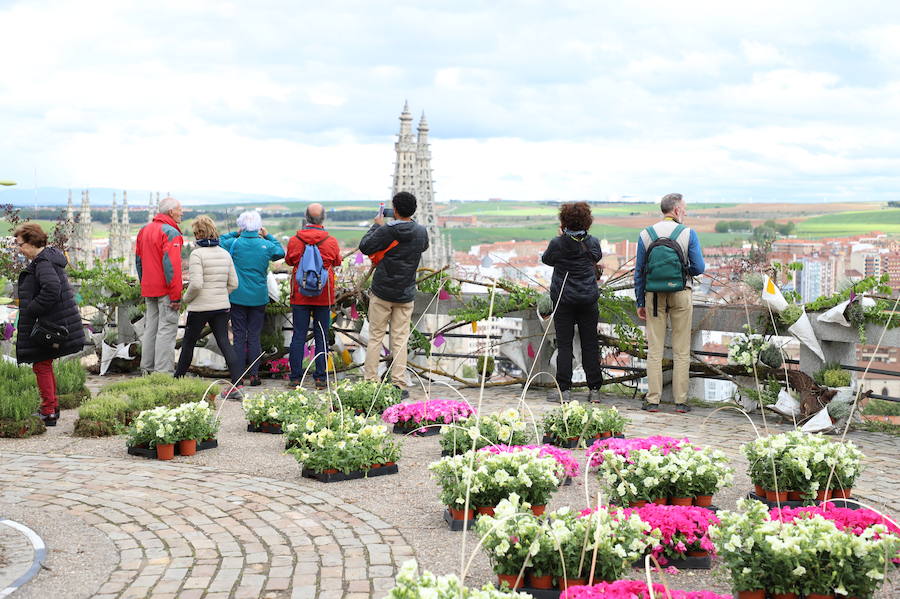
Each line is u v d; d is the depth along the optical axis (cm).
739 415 950
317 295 1074
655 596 357
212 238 1048
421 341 1182
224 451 745
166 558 466
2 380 873
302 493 605
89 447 756
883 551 401
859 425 892
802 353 936
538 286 1140
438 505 579
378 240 1005
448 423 823
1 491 598
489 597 342
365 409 905
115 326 1275
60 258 823
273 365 1216
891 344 881
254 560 464
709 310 1002
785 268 955
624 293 1078
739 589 407
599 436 770
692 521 471
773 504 570
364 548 487
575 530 424
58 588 420
